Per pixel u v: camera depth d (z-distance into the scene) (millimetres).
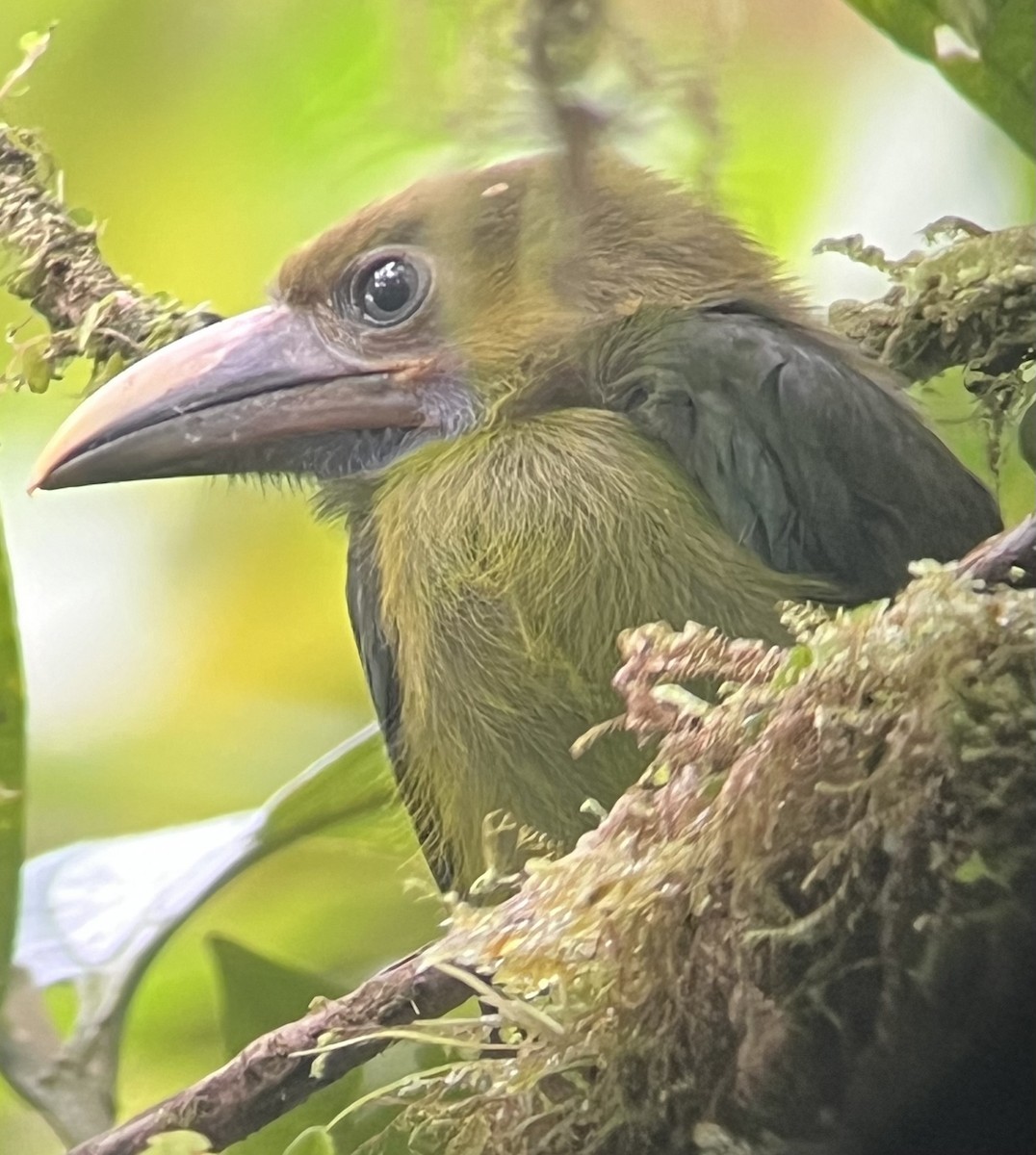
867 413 2623
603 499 2621
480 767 2629
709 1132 2570
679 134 2609
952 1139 2564
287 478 2643
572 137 2609
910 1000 2562
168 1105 2598
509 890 2623
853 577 2621
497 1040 2594
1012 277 2625
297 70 2629
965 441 2639
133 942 2654
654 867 2574
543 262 2627
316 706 2697
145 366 2641
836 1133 2566
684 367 2623
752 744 2572
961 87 2609
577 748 2596
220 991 2648
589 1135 2574
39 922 2654
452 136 2617
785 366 2621
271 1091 2596
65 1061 2645
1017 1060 2562
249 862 2662
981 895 2561
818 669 2564
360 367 2637
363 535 2643
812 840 2564
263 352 2639
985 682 2559
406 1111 2592
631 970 2574
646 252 2627
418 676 2631
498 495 2625
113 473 2639
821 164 2619
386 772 2662
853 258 2623
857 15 2607
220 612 2691
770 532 2619
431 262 2631
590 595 2619
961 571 2568
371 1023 2596
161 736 2697
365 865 2678
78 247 2650
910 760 2561
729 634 2615
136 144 2645
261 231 2645
